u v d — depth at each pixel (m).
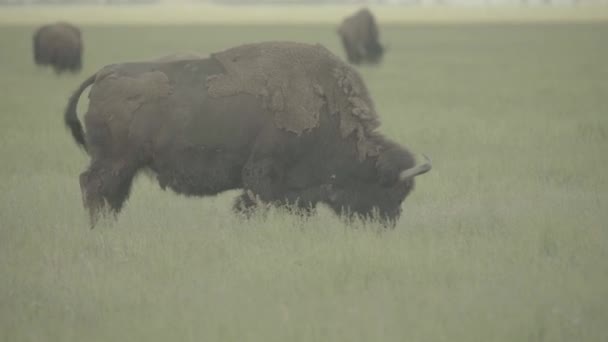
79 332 22.84
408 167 34.66
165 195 42.25
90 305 24.84
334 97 36.06
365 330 22.50
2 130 67.75
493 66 158.88
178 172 35.91
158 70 36.00
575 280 26.56
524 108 85.62
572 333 22.44
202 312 24.06
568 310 23.91
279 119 35.53
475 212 37.50
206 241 32.09
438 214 37.28
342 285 26.77
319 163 36.12
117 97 35.38
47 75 143.88
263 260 29.41
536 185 44.50
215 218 36.62
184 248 31.16
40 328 23.05
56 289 26.38
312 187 36.44
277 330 22.64
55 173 48.72
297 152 35.84
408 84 119.81
